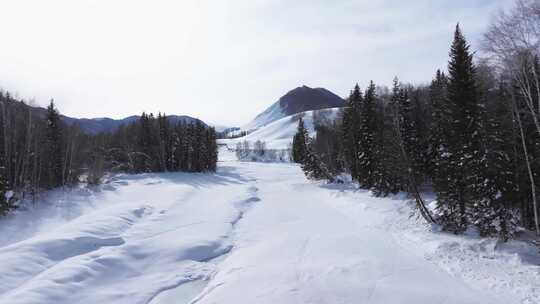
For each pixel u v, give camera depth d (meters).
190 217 25.86
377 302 11.55
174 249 17.95
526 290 11.73
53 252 15.75
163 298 13.39
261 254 17.14
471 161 18.97
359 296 11.99
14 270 13.56
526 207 20.16
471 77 20.33
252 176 68.94
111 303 12.70
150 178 58.66
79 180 49.88
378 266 14.70
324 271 14.27
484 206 18.20
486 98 21.34
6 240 21.83
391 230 20.69
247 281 13.68
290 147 165.62
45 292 12.22
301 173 74.38
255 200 35.59
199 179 60.03
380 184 31.94
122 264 15.65
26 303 11.39
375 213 25.05
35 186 36.28
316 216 26.56
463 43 20.97
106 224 20.80
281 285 13.04
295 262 15.62
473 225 19.33
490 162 18.48
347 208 28.81
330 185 43.03
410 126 30.27
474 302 11.29
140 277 15.09
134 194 38.78
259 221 25.70
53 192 39.03
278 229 22.67
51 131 43.94
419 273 13.92
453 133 20.53
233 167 97.81
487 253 15.48
